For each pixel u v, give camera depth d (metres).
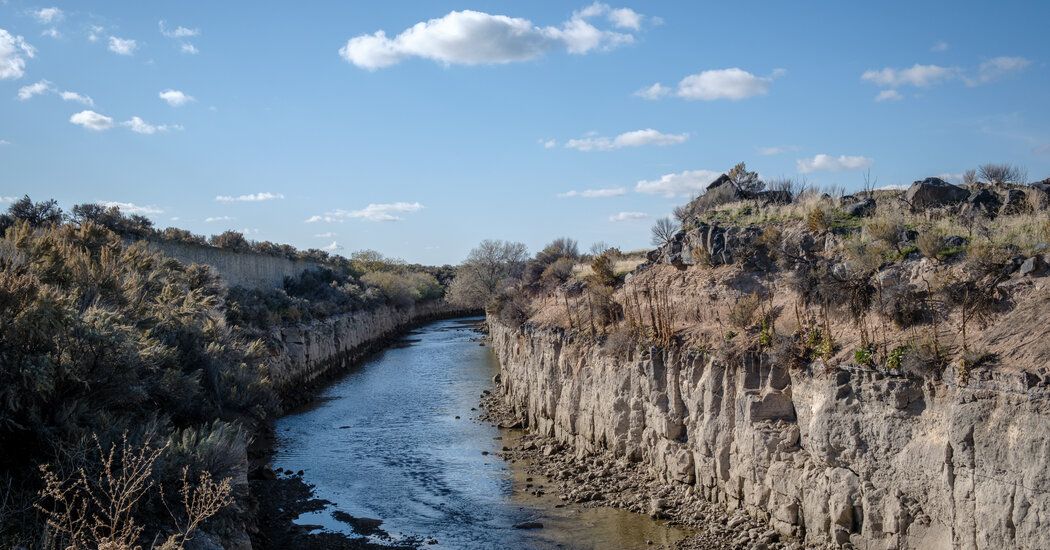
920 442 15.21
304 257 87.50
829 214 24.78
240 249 62.00
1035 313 15.20
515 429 34.62
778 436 18.73
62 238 28.95
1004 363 14.32
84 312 19.31
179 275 37.97
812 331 19.48
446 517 23.11
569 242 61.34
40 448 15.11
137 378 18.69
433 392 46.34
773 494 18.64
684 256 28.17
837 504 16.75
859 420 16.53
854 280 19.47
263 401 32.12
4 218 38.31
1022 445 13.09
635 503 22.41
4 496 13.53
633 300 28.50
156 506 14.80
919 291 17.58
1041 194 22.31
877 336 17.78
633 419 25.11
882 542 15.78
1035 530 12.75
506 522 22.31
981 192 23.94
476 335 84.06
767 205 31.12
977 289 16.64
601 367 27.36
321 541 21.19
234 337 35.59
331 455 31.19
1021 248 17.47
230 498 15.42
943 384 15.02
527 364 35.41
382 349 73.62
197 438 19.55
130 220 48.34
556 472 26.59
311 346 53.03
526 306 42.84
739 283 24.53
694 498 21.61
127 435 16.14
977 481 13.88
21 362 15.34
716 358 21.23
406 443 32.91
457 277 101.44
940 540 14.65
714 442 20.95
